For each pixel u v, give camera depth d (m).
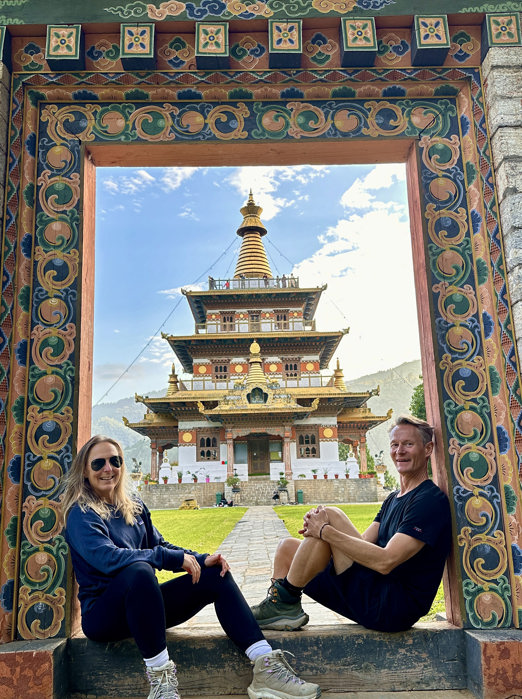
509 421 4.96
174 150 5.68
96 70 5.50
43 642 4.54
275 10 5.50
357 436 53.91
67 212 5.42
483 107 5.52
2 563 4.73
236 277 58.94
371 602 4.52
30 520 4.86
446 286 5.32
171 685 3.83
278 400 47.25
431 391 5.27
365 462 53.09
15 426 4.97
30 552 4.81
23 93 5.53
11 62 5.50
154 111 5.61
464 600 4.72
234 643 4.36
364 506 34.19
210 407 49.59
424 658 4.57
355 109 5.65
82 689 4.52
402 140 5.60
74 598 4.82
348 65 5.53
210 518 26.16
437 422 5.13
